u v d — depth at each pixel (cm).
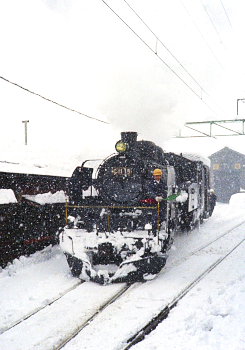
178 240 1037
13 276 670
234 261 792
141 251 646
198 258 826
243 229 1281
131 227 711
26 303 541
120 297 569
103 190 783
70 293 586
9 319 486
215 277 669
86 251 670
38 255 802
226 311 491
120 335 438
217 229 1267
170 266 758
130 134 834
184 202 984
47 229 878
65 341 427
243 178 4134
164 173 747
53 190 923
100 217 742
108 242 664
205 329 449
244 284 608
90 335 442
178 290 598
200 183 1227
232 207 2198
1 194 698
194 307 514
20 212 773
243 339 409
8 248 729
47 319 488
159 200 685
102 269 665
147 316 491
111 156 796
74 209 770
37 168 895
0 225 705
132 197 756
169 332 440
